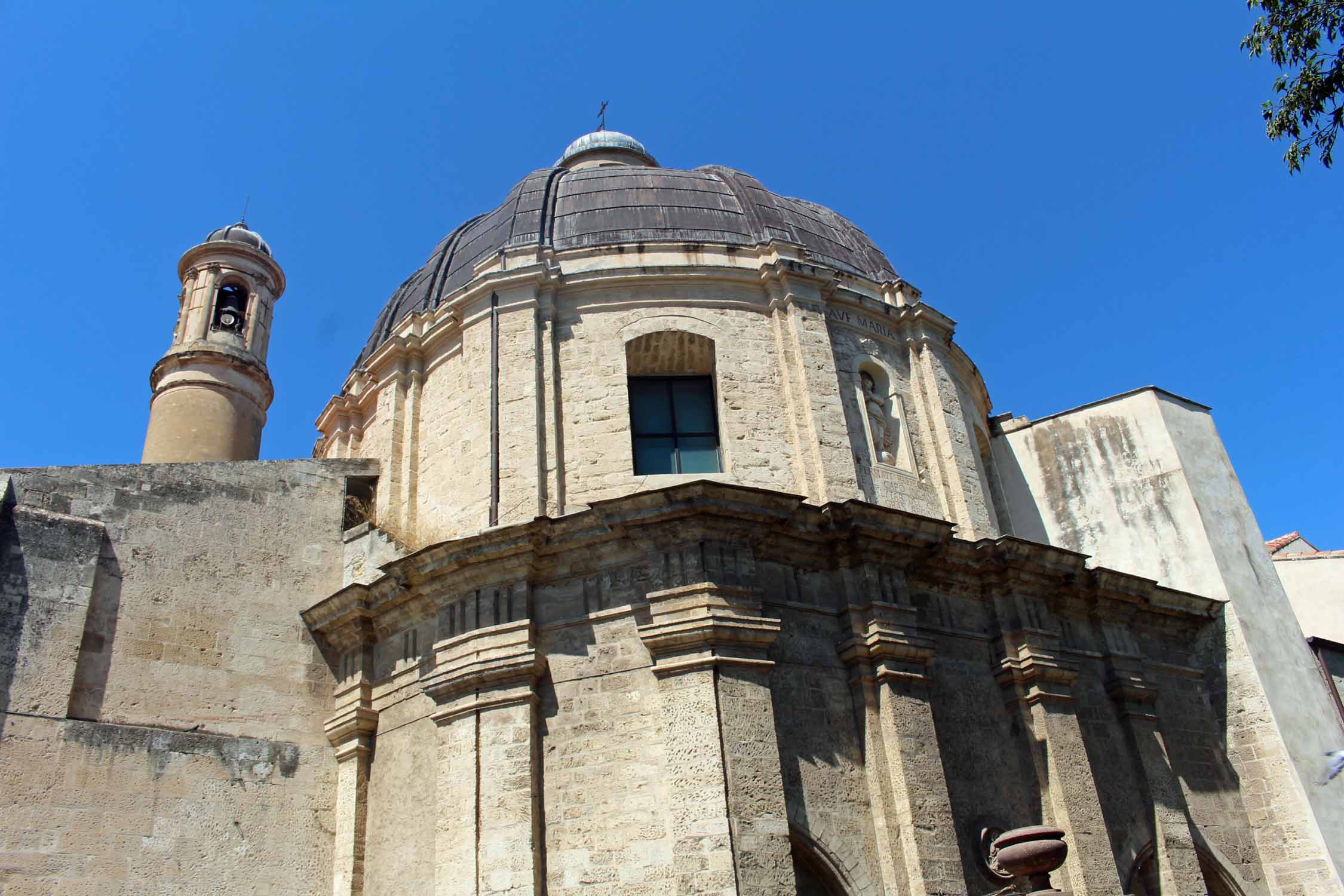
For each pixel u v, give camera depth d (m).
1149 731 22.72
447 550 19.27
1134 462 27.91
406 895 18.48
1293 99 14.70
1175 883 21.08
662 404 23.80
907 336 25.61
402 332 25.53
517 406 21.98
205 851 18.97
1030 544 21.72
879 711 18.88
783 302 23.86
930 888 17.38
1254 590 26.33
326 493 23.61
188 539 21.28
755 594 18.50
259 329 33.19
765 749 17.28
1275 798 23.78
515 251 24.23
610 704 18.19
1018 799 20.14
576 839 17.31
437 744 19.02
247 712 20.55
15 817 17.39
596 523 19.02
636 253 24.41
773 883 16.19
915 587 21.02
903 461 23.78
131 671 19.61
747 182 28.45
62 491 20.09
